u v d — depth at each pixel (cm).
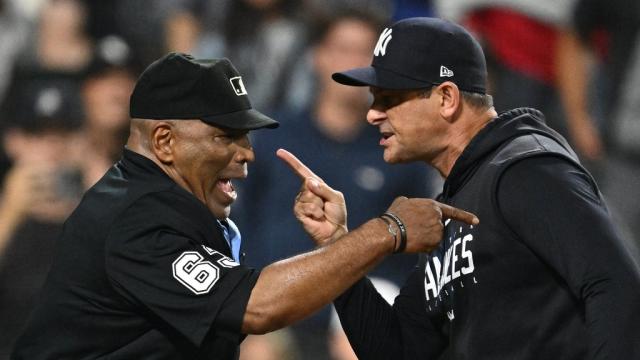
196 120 1304
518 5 2748
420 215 1286
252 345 2202
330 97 2398
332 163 2380
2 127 2467
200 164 1309
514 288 1303
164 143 1309
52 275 1320
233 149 1321
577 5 2786
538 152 1291
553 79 2758
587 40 2806
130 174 1312
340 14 2488
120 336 1295
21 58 2633
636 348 1205
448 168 1399
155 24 2744
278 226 2339
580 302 1273
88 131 2411
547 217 1255
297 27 2678
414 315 1496
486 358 1318
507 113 1370
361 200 2373
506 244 1297
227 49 2720
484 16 2758
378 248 1265
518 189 1280
